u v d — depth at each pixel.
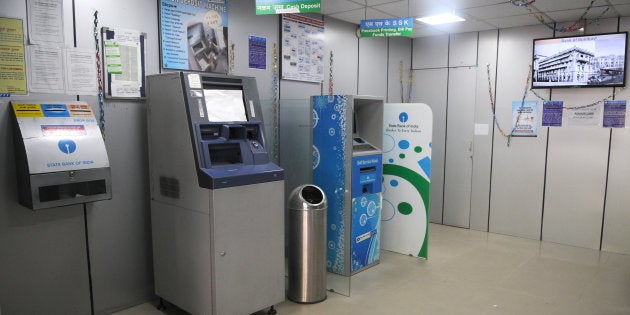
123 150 3.18
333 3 4.26
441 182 6.10
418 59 6.20
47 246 2.84
